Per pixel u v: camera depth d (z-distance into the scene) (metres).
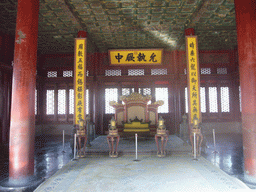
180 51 12.59
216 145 8.38
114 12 7.75
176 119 12.05
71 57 13.18
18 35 4.59
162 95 12.63
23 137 4.45
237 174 4.79
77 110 7.87
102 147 7.60
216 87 12.84
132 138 9.98
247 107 4.32
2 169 5.45
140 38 10.65
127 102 11.23
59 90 13.16
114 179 4.44
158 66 12.70
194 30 8.88
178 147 7.46
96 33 9.91
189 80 7.81
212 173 4.78
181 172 4.87
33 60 4.72
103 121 12.56
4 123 9.43
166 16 8.12
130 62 12.37
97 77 12.57
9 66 9.62
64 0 6.78
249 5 4.43
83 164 5.73
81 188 3.94
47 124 12.84
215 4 7.18
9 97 9.77
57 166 5.71
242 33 4.48
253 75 4.27
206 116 12.66
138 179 4.42
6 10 7.39
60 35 10.01
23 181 4.37
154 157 6.50
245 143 4.36
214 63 12.88
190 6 7.38
